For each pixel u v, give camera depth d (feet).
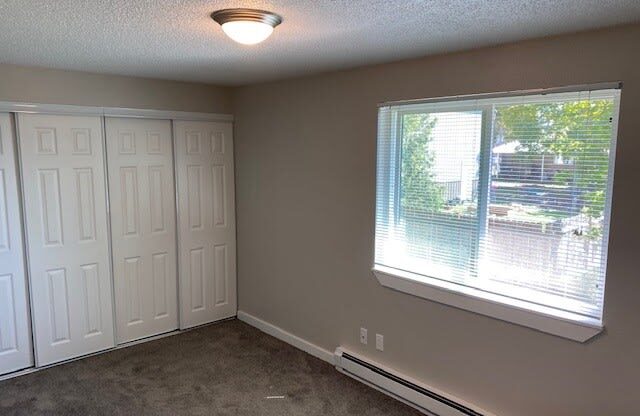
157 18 6.31
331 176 11.07
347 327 11.14
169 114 12.67
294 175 12.10
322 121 11.12
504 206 8.10
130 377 10.78
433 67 8.75
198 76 11.69
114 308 12.35
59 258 11.30
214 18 6.24
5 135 10.34
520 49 7.52
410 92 9.19
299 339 12.51
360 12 5.98
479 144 8.31
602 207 6.96
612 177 6.76
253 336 13.30
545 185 7.54
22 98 10.37
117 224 12.19
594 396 7.16
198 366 11.39
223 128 13.87
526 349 7.89
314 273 11.85
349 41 7.59
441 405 8.98
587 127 6.99
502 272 8.24
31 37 7.45
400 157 9.61
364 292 10.61
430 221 9.25
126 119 12.05
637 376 6.73
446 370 9.14
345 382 10.60
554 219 7.50
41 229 10.97
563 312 7.43
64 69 10.72
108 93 11.59
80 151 11.35
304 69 10.39
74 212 11.41
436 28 6.75
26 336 11.03
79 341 11.80
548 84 7.25
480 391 8.61
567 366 7.41
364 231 10.42
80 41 7.74
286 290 12.81
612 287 6.85
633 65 6.40
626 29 6.41
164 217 13.04
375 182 10.03
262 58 9.12
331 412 9.37
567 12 5.87
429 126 9.05
